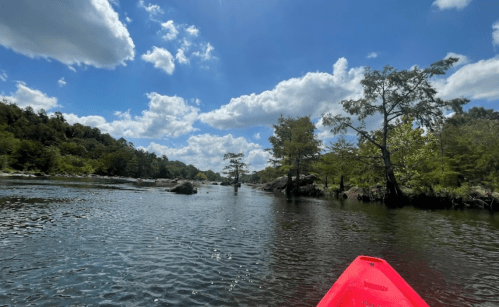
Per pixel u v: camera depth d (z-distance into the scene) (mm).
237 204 24328
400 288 4129
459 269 7332
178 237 10094
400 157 36781
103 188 38375
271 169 67125
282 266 7133
